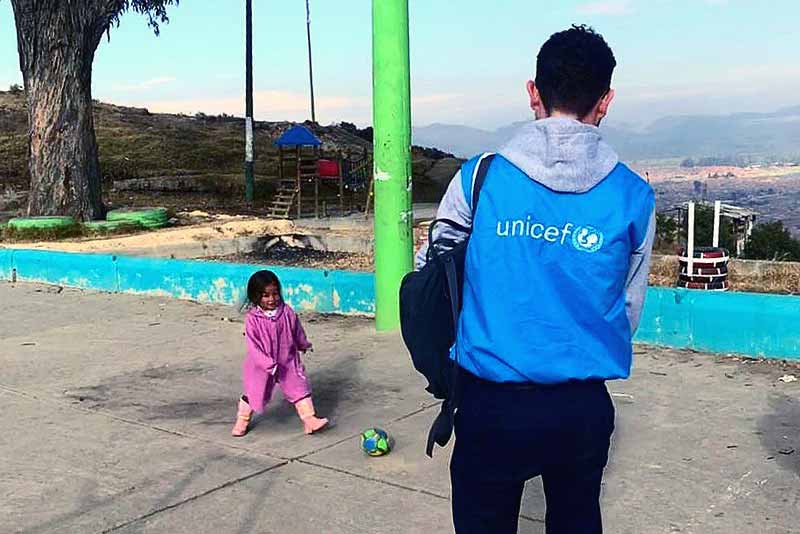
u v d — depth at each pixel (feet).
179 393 22.50
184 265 37.86
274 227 67.31
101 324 32.50
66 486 16.14
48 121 67.10
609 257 8.38
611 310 8.51
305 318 32.22
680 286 34.91
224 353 27.02
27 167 121.60
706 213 58.90
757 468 15.90
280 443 18.30
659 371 22.98
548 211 8.45
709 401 20.17
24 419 20.45
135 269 39.88
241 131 168.55
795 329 23.43
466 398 8.68
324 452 17.62
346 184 104.27
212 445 18.29
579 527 9.06
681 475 15.70
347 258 55.42
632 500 14.66
